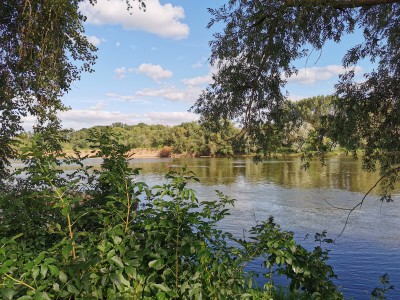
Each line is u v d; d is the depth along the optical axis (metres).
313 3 4.32
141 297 2.23
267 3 4.62
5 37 7.64
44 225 2.79
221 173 39.56
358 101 5.49
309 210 18.75
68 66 9.11
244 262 2.64
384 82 5.54
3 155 7.10
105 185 3.03
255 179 33.38
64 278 1.88
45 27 7.07
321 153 5.97
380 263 10.49
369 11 5.46
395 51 5.70
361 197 22.16
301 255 2.78
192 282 2.36
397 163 5.92
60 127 8.08
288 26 4.71
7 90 7.91
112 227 2.41
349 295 8.11
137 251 2.23
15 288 1.81
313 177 33.03
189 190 2.53
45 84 7.85
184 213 2.46
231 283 2.44
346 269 9.98
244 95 5.55
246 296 2.44
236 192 25.38
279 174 36.97
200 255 2.24
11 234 2.64
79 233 2.16
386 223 15.68
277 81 5.45
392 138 5.64
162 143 76.81
